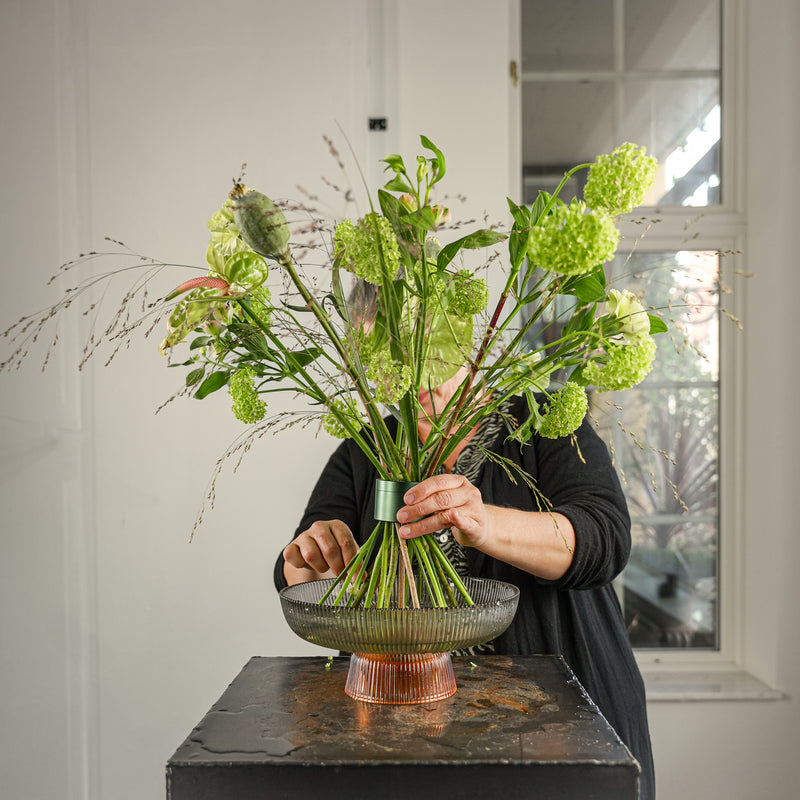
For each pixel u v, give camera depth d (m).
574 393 1.00
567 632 1.42
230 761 0.84
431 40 2.29
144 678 2.27
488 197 2.27
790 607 2.31
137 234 2.27
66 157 2.27
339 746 0.88
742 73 2.48
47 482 2.26
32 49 2.27
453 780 0.83
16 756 2.25
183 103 2.29
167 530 2.27
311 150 2.28
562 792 0.83
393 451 1.02
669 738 2.29
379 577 1.01
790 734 2.29
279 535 2.27
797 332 2.32
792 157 2.33
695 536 2.54
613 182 0.85
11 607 2.26
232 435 2.27
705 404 2.53
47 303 2.26
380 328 0.99
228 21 2.29
